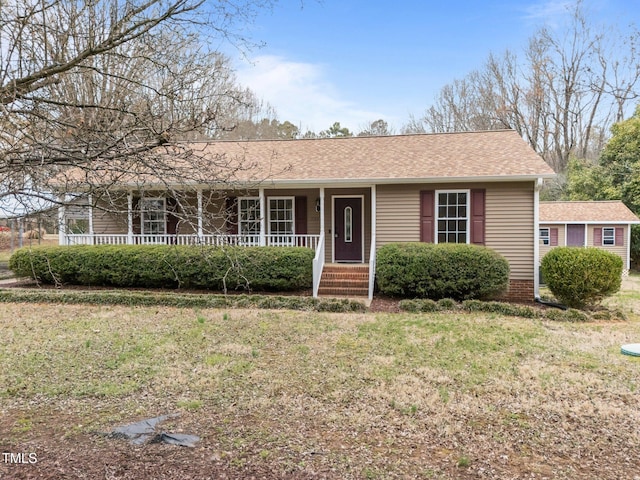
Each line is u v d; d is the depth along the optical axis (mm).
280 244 12430
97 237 13086
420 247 10531
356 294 11219
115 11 4125
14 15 3457
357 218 13469
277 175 11844
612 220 20641
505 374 5402
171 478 3031
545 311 9047
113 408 4359
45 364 5762
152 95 4930
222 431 3836
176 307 9898
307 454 3428
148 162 3473
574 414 4250
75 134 3248
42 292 10742
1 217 3424
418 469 3225
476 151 12570
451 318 8750
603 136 27656
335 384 5047
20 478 2994
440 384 5062
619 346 6719
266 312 9336
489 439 3729
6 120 3188
